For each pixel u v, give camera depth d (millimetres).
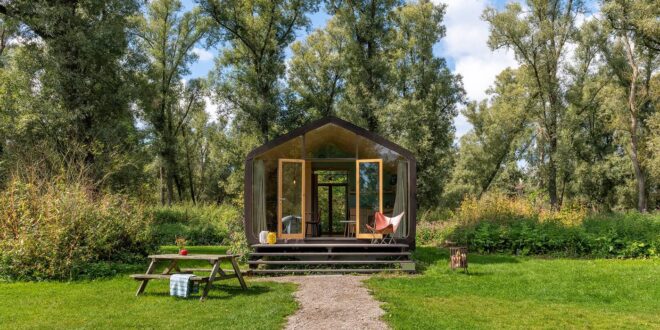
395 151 14867
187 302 8898
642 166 33375
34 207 12922
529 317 7883
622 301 9234
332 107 34062
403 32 33312
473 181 41031
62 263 11641
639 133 36875
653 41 31156
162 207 26891
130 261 13414
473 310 8320
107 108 22688
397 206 14781
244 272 10422
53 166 17391
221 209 28250
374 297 9250
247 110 29766
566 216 20016
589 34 32844
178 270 10625
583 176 39188
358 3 28547
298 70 34188
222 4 29094
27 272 11562
